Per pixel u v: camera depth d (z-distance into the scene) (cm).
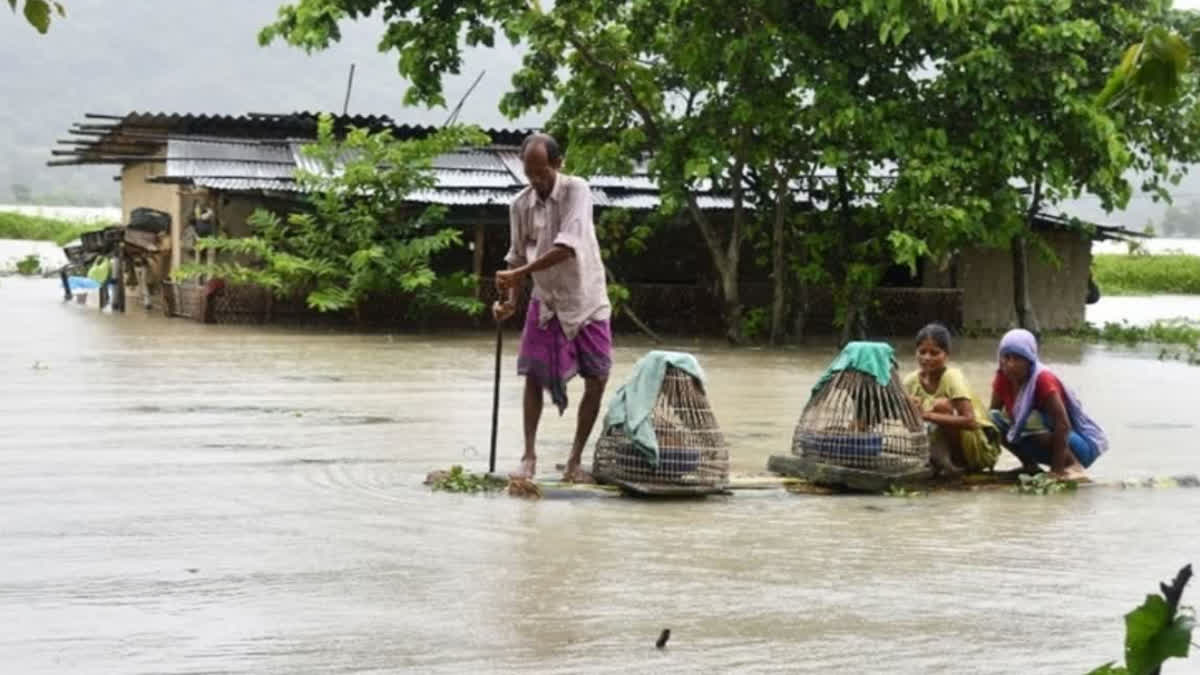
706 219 2286
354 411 1293
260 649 574
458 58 2312
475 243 2378
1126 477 1025
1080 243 2623
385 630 603
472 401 1385
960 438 984
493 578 691
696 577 702
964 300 2541
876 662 577
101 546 742
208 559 718
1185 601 666
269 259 2231
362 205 2247
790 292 2397
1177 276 4375
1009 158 2081
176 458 1017
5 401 1316
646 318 2436
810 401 988
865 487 939
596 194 2397
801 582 698
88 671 543
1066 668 573
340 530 788
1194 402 1525
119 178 3180
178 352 1834
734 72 2078
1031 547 786
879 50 2112
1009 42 2102
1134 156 2275
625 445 905
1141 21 2136
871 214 2217
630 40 2189
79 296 2800
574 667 561
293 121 2486
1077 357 2122
